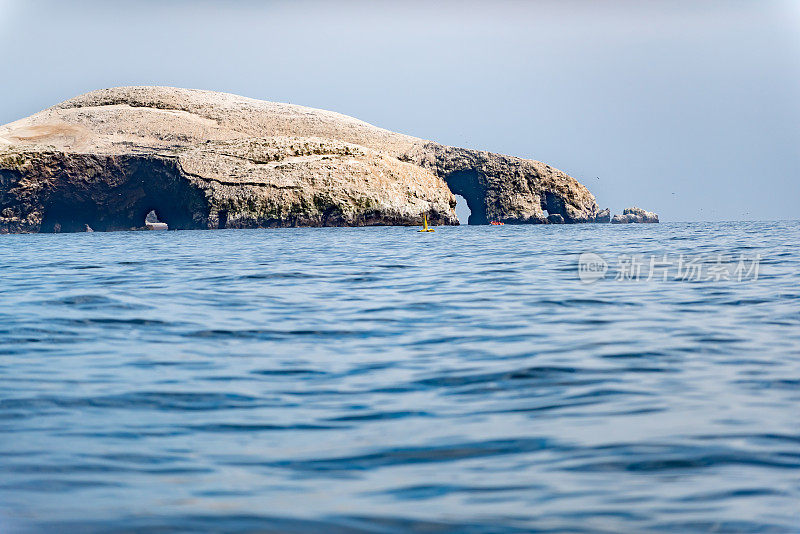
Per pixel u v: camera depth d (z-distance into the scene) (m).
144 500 12.02
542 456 14.04
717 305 33.94
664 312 32.03
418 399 18.38
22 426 16.25
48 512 11.55
